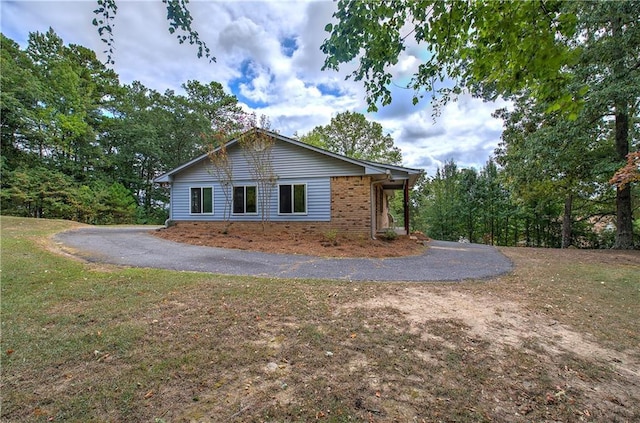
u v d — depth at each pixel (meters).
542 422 2.03
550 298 4.75
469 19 2.67
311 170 11.80
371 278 5.92
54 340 3.04
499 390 2.37
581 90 2.43
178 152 27.28
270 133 11.77
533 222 22.19
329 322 3.60
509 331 3.48
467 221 25.08
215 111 28.72
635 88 9.76
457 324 3.62
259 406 2.12
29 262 6.07
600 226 18.70
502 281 5.86
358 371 2.58
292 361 2.73
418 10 2.82
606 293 5.08
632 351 3.07
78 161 22.84
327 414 2.05
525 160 14.11
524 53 2.46
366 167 11.09
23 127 18.89
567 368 2.72
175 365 2.62
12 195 17.62
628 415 2.12
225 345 3.00
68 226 12.96
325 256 8.38
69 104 21.69
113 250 8.15
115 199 22.47
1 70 17.88
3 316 3.61
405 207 13.77
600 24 10.15
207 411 2.06
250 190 12.41
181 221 13.29
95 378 2.42
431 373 2.58
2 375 2.44
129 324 3.45
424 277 6.08
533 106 14.57
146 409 2.07
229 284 5.11
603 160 12.45
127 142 25.61
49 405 2.10
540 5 2.31
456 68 3.57
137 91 26.44
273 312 3.89
